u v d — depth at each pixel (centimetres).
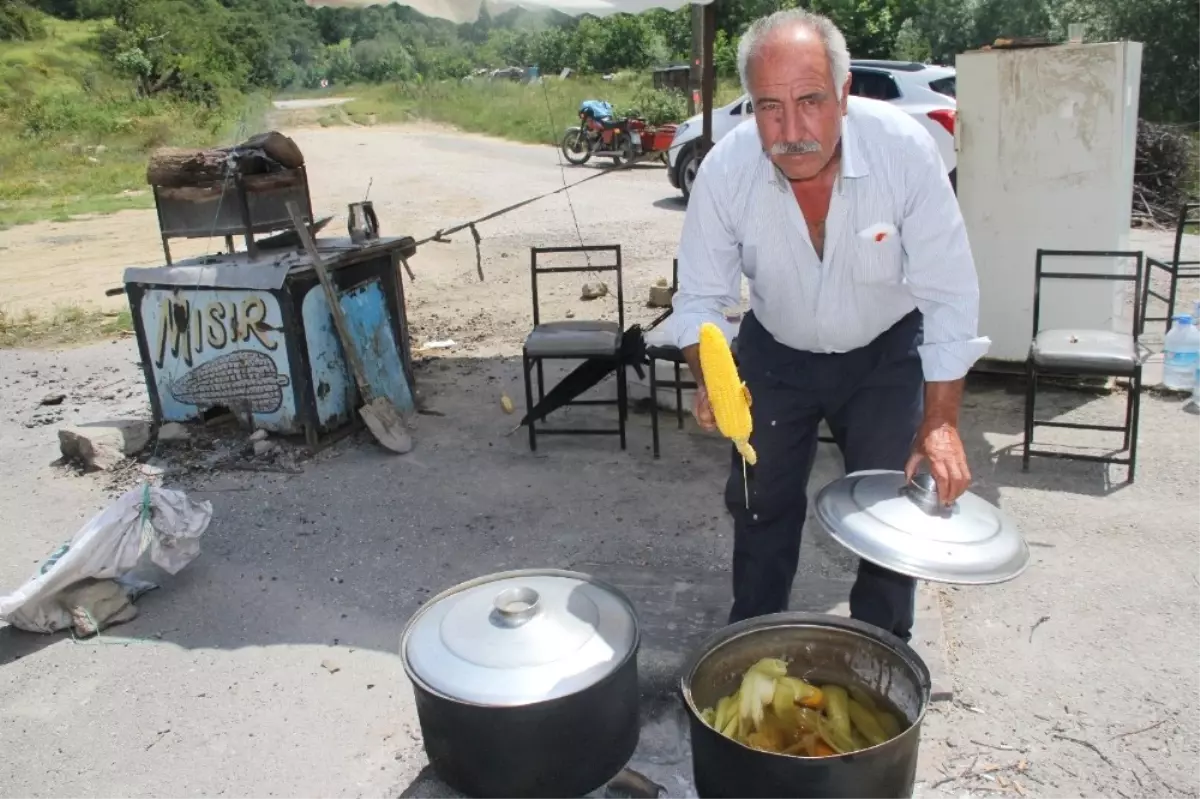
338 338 500
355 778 271
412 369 576
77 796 268
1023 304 532
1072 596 340
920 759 266
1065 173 505
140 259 1121
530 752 212
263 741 287
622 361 476
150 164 477
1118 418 491
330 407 497
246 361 485
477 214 1212
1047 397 524
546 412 488
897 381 266
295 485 459
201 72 3625
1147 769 259
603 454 484
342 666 322
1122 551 368
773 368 274
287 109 3206
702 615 336
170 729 294
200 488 460
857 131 235
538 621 225
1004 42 521
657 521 413
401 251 541
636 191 1359
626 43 2891
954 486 222
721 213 253
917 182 234
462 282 870
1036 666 303
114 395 622
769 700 224
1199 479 421
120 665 327
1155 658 304
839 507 224
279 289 461
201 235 486
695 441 496
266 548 402
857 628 230
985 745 271
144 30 4084
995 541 213
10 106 3152
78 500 459
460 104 2664
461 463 480
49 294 947
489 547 398
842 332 260
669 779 261
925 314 246
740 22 2433
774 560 286
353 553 396
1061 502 409
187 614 356
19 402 614
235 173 468
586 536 402
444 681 213
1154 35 1541
